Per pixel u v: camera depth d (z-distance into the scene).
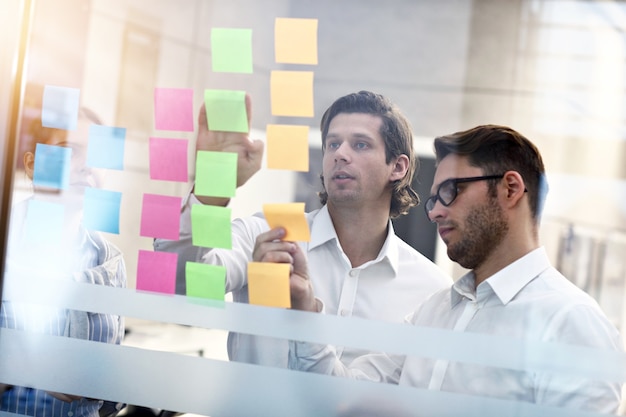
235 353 1.40
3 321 1.49
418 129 1.34
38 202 1.49
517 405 1.28
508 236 1.30
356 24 1.36
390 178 1.36
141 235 1.45
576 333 1.26
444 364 1.32
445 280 1.33
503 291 1.30
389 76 1.35
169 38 1.44
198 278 1.42
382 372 1.35
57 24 1.49
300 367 1.38
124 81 1.46
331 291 1.38
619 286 1.25
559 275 1.28
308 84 1.37
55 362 1.48
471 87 1.32
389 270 1.36
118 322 1.46
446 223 1.33
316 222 1.38
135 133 1.46
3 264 1.49
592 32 1.27
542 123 1.29
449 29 1.33
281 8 1.39
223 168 1.41
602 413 1.25
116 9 1.46
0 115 1.49
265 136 1.40
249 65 1.40
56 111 1.49
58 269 1.49
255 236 1.40
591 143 1.27
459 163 1.33
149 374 1.44
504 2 1.30
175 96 1.43
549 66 1.29
